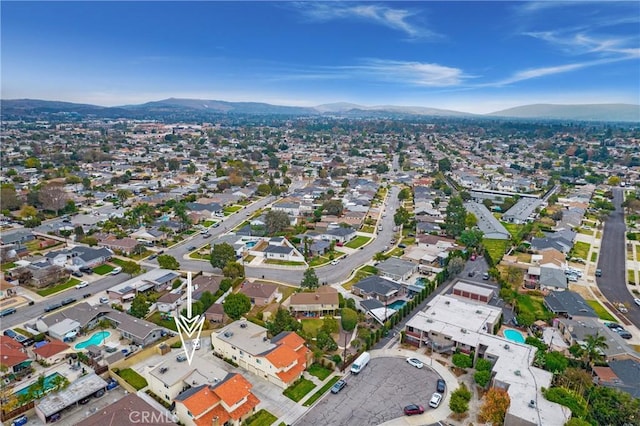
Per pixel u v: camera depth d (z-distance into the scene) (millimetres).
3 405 56812
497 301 93562
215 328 81438
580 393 59469
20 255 118688
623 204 178875
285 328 76125
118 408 53281
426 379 65562
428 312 80875
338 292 93000
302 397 61156
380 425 55594
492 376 62562
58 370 67250
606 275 111000
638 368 65688
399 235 143375
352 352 73188
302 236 139875
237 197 192875
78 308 83812
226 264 106250
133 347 74625
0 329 81188
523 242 133750
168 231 137375
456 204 149750
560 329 81188
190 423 54188
